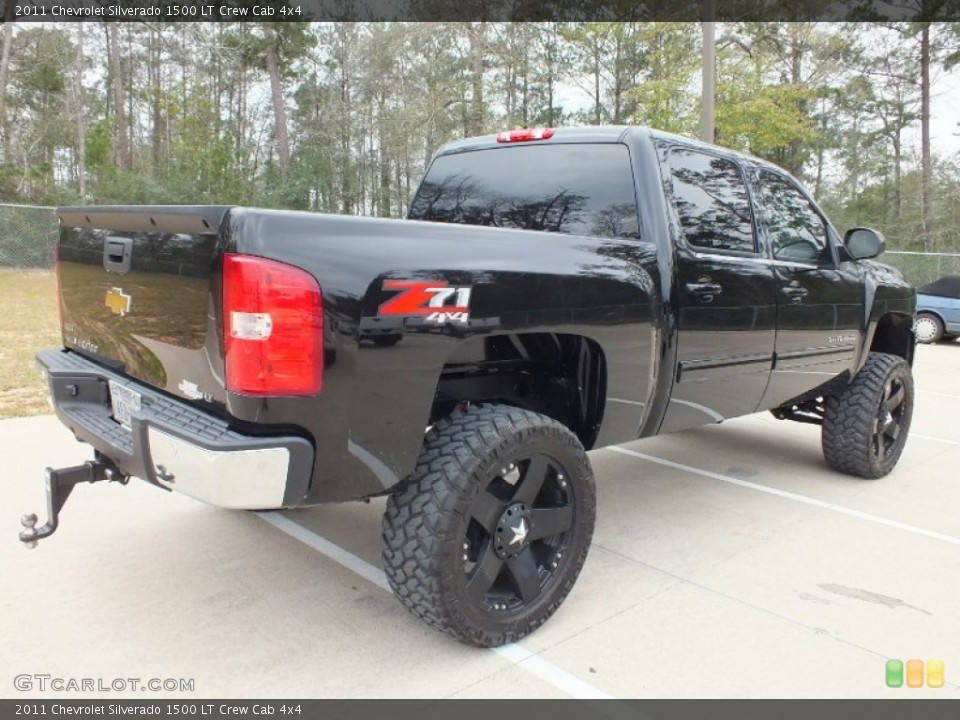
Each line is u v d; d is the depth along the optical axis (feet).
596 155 11.28
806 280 13.38
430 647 8.87
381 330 7.25
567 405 10.34
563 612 9.86
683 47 69.56
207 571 10.78
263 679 8.15
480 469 8.00
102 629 9.10
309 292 6.82
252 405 6.77
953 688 8.29
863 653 9.00
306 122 100.94
